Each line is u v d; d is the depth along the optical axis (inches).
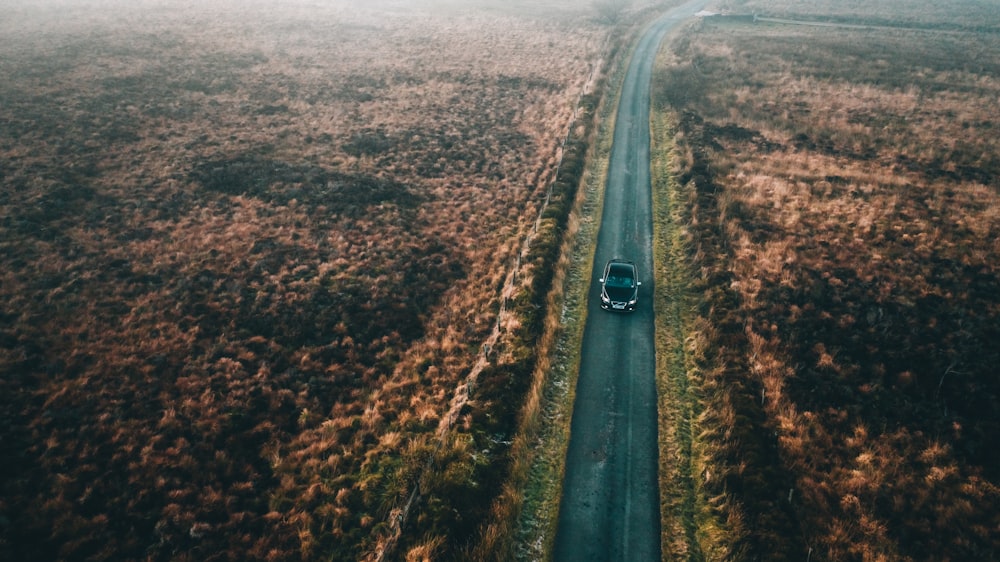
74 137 1596.9
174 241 1184.8
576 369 845.2
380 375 857.5
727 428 713.0
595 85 2265.0
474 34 3253.0
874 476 645.3
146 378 818.2
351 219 1312.7
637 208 1378.0
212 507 632.4
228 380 828.0
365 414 777.6
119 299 987.3
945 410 735.7
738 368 810.8
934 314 918.4
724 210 1283.2
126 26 2834.6
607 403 780.6
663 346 899.4
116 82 2044.8
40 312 937.5
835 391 776.3
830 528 585.6
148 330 918.4
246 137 1731.1
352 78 2397.9
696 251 1146.7
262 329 941.8
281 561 577.9
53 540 580.7
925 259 1072.2
